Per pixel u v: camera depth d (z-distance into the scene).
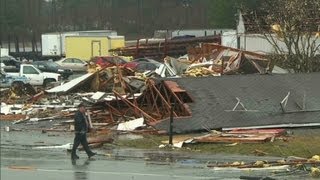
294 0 61.31
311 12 61.59
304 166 28.16
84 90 64.75
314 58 61.09
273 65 62.06
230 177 25.66
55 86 72.94
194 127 41.06
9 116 53.97
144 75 65.31
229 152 34.31
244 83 46.28
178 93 44.41
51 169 29.89
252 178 24.78
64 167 30.55
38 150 37.50
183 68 70.31
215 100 43.94
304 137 38.12
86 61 114.81
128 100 47.91
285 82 46.69
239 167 28.42
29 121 51.28
